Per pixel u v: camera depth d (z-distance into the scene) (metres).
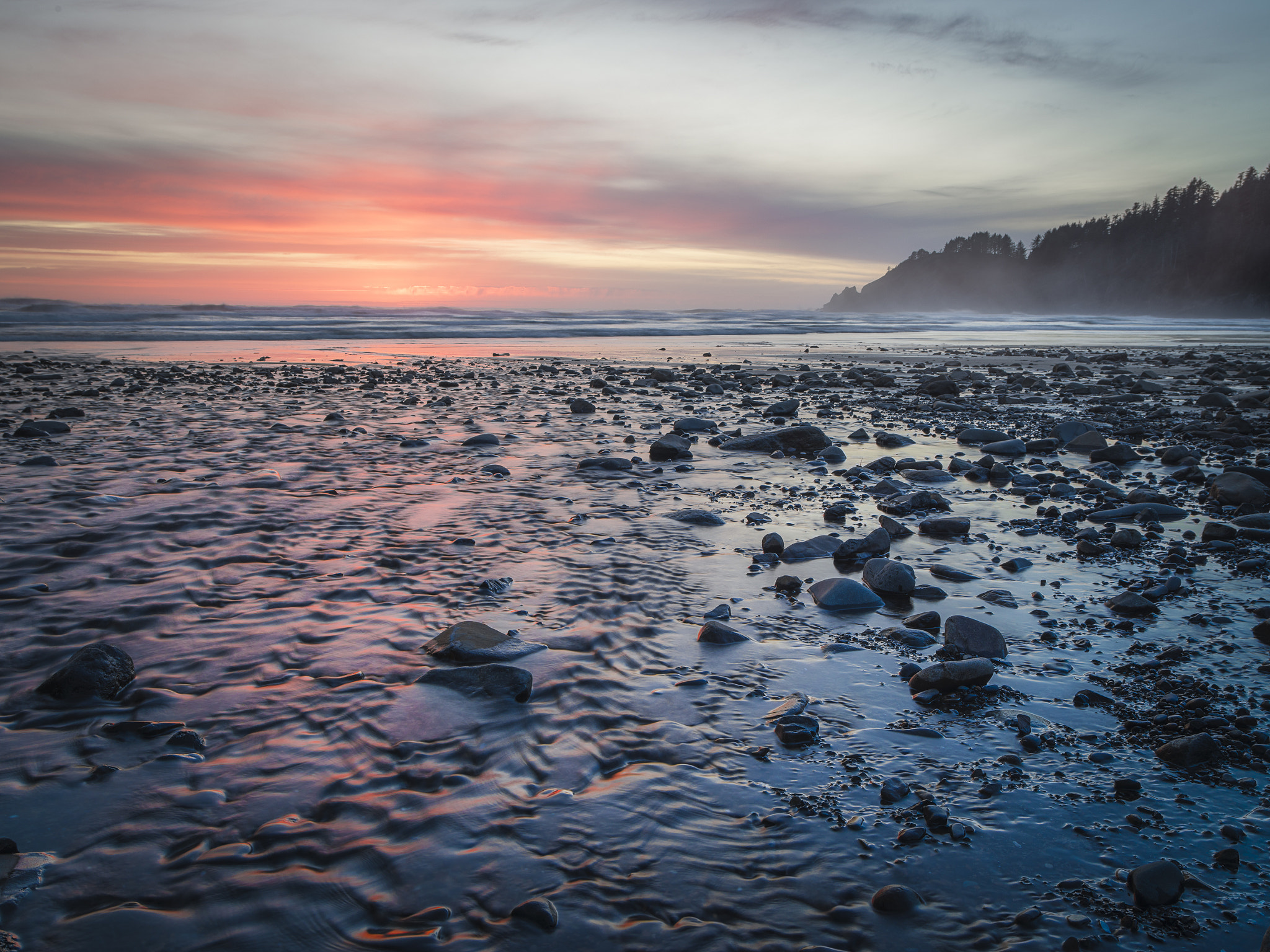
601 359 24.80
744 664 3.87
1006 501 7.53
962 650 4.04
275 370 18.91
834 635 4.28
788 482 8.20
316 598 4.54
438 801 2.64
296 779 2.75
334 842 2.41
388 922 2.08
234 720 3.16
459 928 2.07
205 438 9.80
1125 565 5.61
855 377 19.25
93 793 2.63
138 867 2.27
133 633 3.97
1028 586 5.13
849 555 5.66
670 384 17.80
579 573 5.13
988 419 13.14
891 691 3.63
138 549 5.34
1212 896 2.27
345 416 12.02
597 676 3.66
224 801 2.61
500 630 4.14
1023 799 2.77
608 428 11.51
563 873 2.31
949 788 2.84
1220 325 78.25
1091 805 2.74
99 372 17.34
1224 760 3.04
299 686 3.46
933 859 2.43
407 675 3.58
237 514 6.28
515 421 11.96
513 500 7.07
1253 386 18.44
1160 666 3.91
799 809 2.68
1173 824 2.63
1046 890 2.30
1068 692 3.63
